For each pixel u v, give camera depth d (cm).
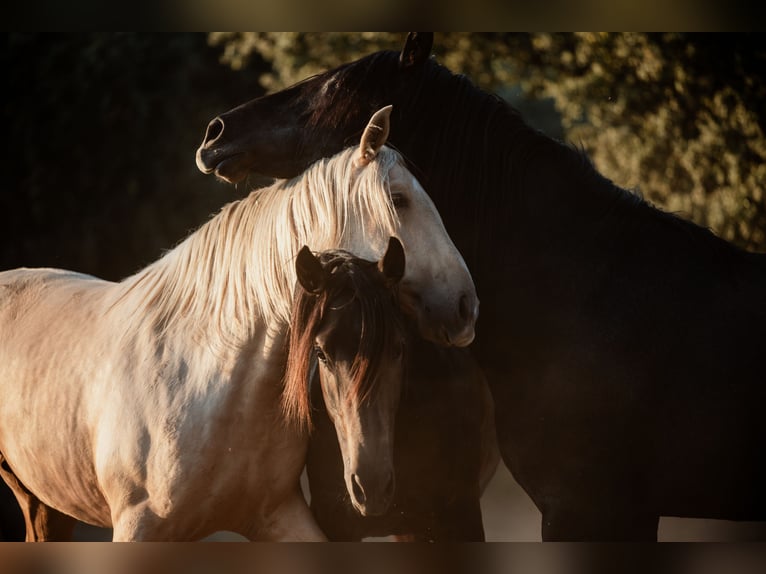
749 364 566
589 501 579
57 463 579
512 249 599
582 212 600
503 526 1195
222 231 556
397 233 516
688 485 580
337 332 460
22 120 1752
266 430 532
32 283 659
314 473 582
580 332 579
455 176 607
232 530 565
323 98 611
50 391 579
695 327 573
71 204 1775
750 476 571
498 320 599
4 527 777
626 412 571
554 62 1488
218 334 534
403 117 611
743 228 1287
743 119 1270
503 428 600
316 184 531
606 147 1526
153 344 548
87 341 578
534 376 586
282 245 528
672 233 598
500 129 609
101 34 1766
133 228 1803
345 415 462
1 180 1753
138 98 1777
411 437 579
